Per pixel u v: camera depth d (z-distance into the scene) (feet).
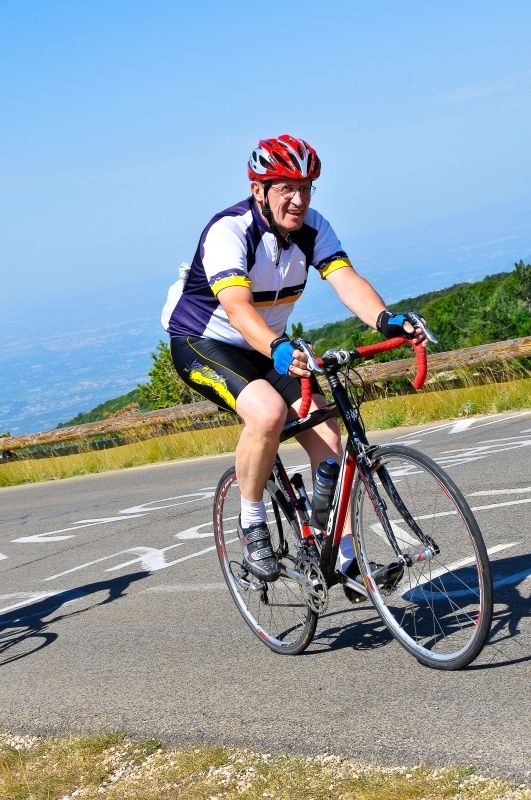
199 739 10.93
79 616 17.81
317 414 12.30
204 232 12.80
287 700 11.46
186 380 13.57
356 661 12.27
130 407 69.00
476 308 49.70
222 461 39.34
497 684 10.48
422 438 32.91
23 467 50.29
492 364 38.40
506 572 14.32
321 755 9.84
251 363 13.21
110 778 10.39
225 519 15.08
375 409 39.55
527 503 18.81
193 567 19.76
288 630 13.41
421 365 11.14
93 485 41.01
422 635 11.59
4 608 19.84
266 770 9.66
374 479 11.64
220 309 13.06
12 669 15.34
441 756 9.16
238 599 14.47
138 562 21.61
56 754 11.29
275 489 13.19
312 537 12.64
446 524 11.10
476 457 26.07
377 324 11.89
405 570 11.41
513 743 9.06
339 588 15.64
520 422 31.99
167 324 13.79
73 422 143.64
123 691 13.06
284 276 12.87
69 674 14.37
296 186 12.08
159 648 14.71
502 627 12.11
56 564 23.65
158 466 43.32
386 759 9.41
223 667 13.20
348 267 12.94
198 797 9.41
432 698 10.53
